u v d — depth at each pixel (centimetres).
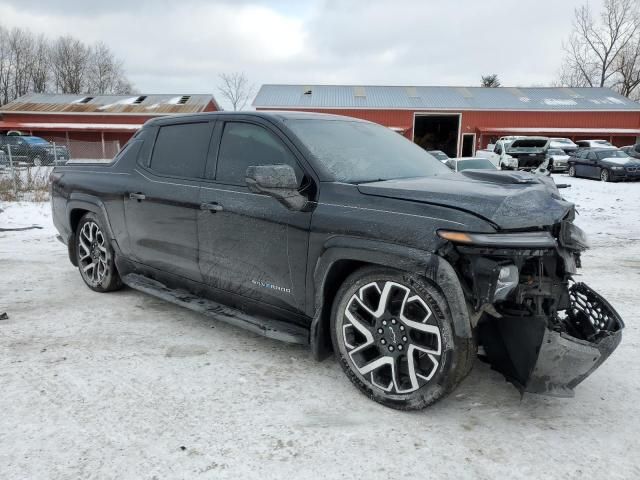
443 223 240
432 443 238
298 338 302
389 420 257
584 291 292
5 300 449
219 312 349
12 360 322
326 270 278
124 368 313
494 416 263
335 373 311
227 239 333
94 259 471
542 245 234
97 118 3775
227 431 246
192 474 213
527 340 237
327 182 291
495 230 231
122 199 416
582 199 1466
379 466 220
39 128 3688
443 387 246
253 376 305
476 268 231
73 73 7262
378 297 274
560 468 220
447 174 348
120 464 219
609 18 5459
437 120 3881
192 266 365
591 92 4188
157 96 4334
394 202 262
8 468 215
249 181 276
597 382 305
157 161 402
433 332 246
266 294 320
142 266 419
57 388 286
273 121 328
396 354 262
